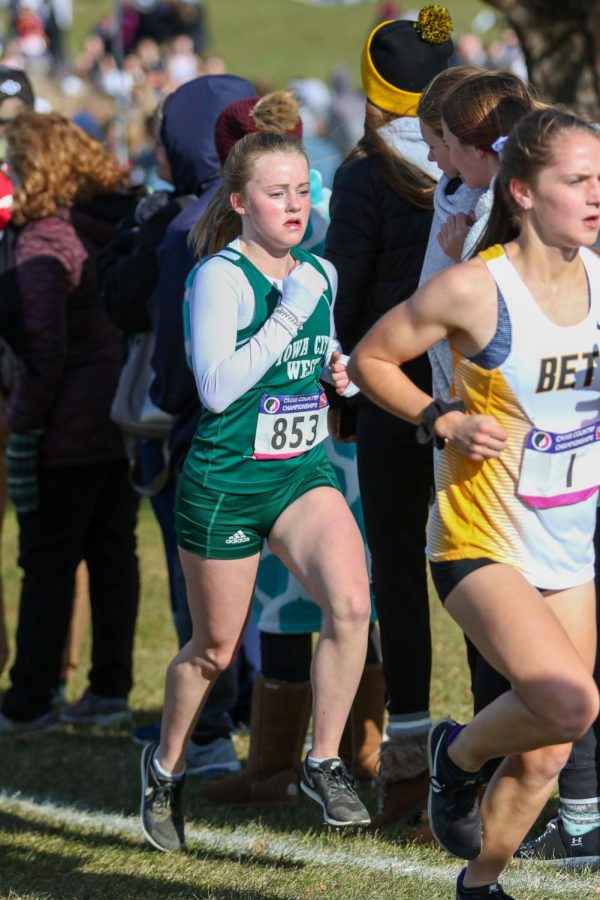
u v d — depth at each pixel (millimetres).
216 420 12922
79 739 20062
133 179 48969
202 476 13031
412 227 14742
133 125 52844
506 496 10906
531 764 11133
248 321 12867
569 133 10328
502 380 10680
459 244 12273
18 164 19234
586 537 11305
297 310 12609
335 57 113438
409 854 14305
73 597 20406
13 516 35812
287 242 12805
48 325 18953
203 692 13938
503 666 10586
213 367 12633
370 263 15055
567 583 11211
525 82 12133
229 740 18016
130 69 71000
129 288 17625
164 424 17484
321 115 58250
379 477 14953
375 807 16031
